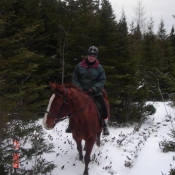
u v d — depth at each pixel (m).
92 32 10.08
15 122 4.80
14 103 4.77
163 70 17.25
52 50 11.12
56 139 7.36
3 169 4.34
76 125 5.20
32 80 8.57
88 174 5.37
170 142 5.78
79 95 5.00
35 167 4.67
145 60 16.64
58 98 4.66
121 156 6.70
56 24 10.76
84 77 5.70
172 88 5.26
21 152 4.65
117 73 10.26
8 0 7.06
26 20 8.80
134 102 10.80
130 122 10.36
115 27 10.09
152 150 7.11
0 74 5.39
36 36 9.80
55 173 5.31
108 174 5.60
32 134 4.75
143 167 5.85
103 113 5.72
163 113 12.42
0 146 4.45
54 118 4.62
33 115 5.20
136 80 10.47
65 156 6.25
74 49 10.30
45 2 11.55
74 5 13.77
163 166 5.84
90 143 5.36
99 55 9.80
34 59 8.27
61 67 10.31
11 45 6.95
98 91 5.68
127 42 10.34
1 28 6.69
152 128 9.92
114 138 7.90
